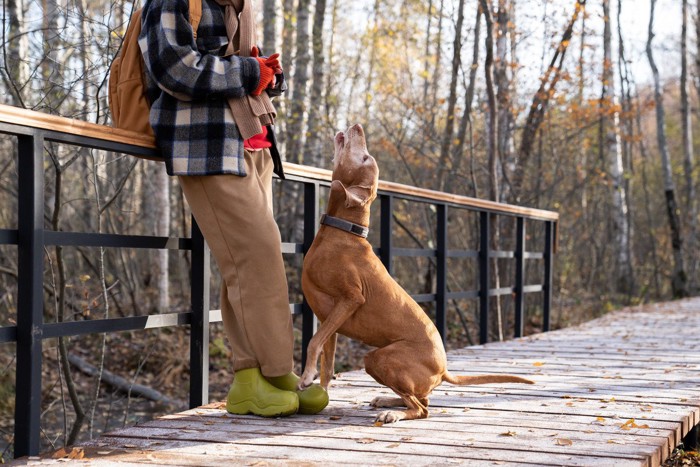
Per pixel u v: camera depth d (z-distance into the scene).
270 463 2.28
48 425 6.61
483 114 13.01
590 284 17.48
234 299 2.85
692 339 6.29
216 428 2.77
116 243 2.90
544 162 14.21
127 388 7.71
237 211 2.74
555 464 2.27
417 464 2.27
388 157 14.59
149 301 11.04
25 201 2.45
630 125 17.03
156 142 2.83
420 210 12.68
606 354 5.28
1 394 6.94
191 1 2.66
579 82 12.49
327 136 11.89
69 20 5.47
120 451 2.44
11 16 5.66
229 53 2.74
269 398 2.92
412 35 13.90
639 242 23.61
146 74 2.81
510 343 5.99
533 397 3.50
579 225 18.52
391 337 2.93
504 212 6.49
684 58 18.28
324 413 3.06
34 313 2.45
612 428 2.80
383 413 2.88
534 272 13.55
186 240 3.32
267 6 10.54
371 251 2.96
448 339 10.72
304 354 4.14
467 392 3.62
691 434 3.97
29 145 2.44
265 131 2.94
